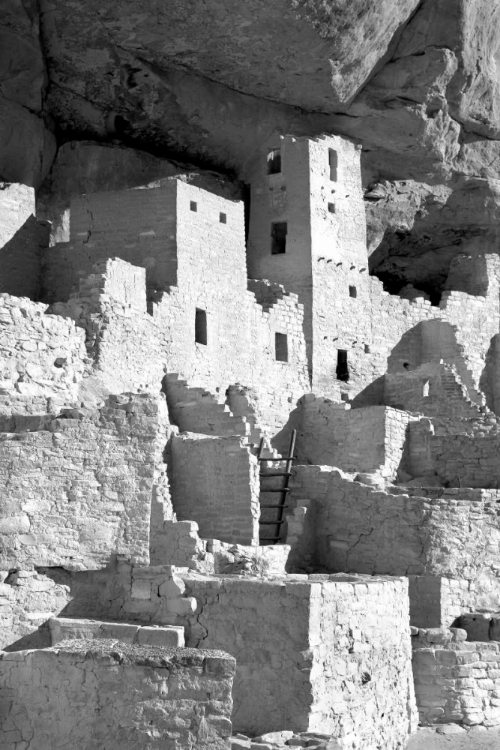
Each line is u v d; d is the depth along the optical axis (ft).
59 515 70.28
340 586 70.90
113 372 100.42
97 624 67.77
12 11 105.81
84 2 108.17
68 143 120.67
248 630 68.69
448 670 84.74
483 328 147.74
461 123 139.85
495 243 150.71
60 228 119.24
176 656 59.06
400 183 142.00
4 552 68.59
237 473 89.25
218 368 117.39
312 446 121.29
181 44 116.16
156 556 79.10
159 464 82.33
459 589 92.07
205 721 58.18
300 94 128.57
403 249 149.38
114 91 118.83
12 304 91.30
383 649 75.36
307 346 130.31
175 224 113.50
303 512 95.61
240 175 135.13
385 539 94.27
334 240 135.23
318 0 114.32
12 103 111.34
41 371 92.68
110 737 58.80
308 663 67.21
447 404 130.11
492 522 95.86
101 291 100.89
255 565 83.92
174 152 129.18
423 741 79.87
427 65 131.64
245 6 112.37
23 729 60.39
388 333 139.95
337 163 136.26
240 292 121.70
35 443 70.38
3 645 67.26
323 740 64.39
